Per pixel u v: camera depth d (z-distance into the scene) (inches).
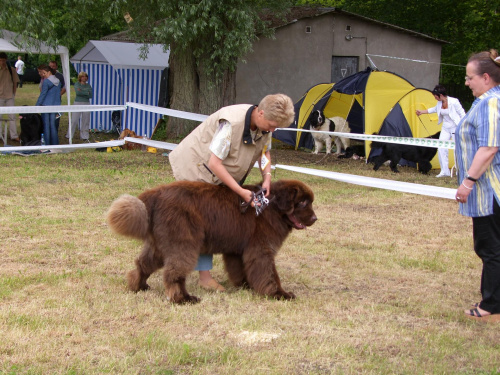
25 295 180.7
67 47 572.1
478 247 174.6
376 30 775.1
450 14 1015.0
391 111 534.3
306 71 765.9
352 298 195.0
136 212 165.8
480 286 199.0
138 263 187.8
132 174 424.2
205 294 190.9
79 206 318.7
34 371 128.6
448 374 136.9
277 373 133.2
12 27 506.9
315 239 273.4
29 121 524.7
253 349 146.6
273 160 553.0
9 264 215.5
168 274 175.8
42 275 201.9
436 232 297.0
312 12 757.3
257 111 173.5
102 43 690.8
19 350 139.2
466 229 305.0
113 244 248.2
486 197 165.8
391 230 299.0
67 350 140.7
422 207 358.6
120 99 713.0
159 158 516.4
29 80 1526.8
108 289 191.0
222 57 578.9
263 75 756.6
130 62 669.9
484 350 151.9
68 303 173.6
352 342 154.0
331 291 201.0
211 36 592.4
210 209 176.7
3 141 581.6
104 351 141.2
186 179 188.9
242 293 191.8
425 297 198.2
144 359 137.5
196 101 648.4
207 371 132.6
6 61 555.8
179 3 509.0
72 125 594.9
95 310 169.9
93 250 239.5
